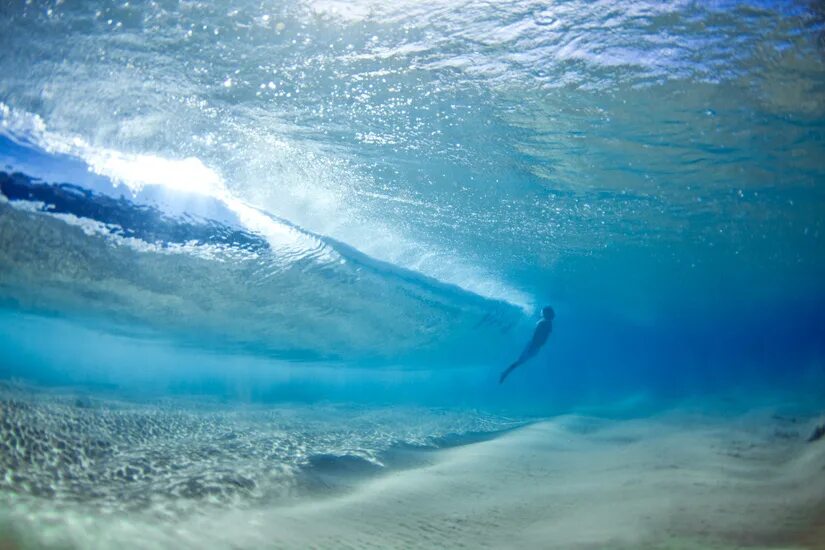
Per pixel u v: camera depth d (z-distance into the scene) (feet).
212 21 17.04
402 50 19.02
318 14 17.17
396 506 15.10
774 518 13.76
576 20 18.12
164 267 30.60
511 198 34.19
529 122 24.99
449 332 50.42
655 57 20.30
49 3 15.67
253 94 20.80
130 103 20.03
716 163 30.94
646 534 12.50
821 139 27.84
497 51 19.42
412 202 33.12
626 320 105.19
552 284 63.00
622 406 57.16
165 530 10.44
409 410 44.37
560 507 15.65
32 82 17.90
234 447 20.21
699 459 22.72
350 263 35.40
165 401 37.50
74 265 30.19
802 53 20.01
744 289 75.92
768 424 33.01
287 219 29.99
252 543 10.59
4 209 24.11
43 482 12.30
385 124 24.11
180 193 25.53
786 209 40.01
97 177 23.21
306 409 40.40
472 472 20.44
